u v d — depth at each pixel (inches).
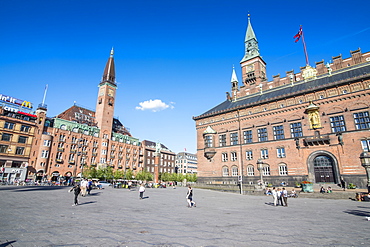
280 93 2114.9
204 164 2438.5
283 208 810.8
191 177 4916.3
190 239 360.2
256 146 2086.6
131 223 479.8
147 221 507.8
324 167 1706.4
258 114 2135.8
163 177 4549.7
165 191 1752.0
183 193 1550.2
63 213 580.4
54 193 1182.3
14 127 2564.0
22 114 2672.2
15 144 2541.8
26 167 2566.4
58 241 331.6
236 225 480.1
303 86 2017.7
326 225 487.8
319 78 2005.4
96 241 337.1
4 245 302.7
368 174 1223.5
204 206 842.2
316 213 679.7
